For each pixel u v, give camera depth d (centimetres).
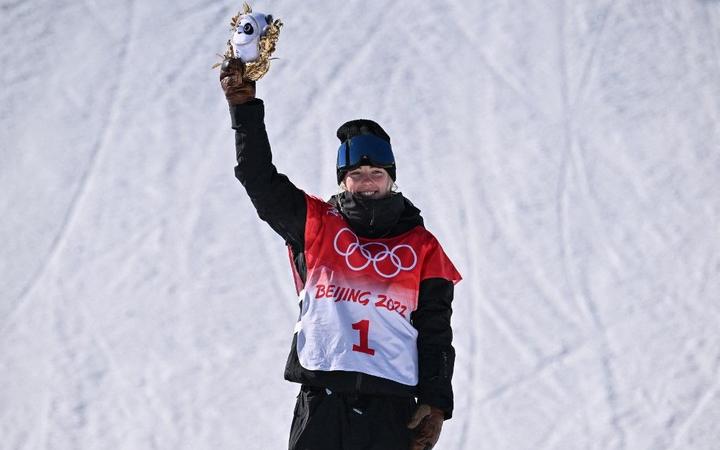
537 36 2584
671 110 2402
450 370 1034
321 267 1039
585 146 2319
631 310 1952
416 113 2406
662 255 2070
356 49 2569
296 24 2634
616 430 1711
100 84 2505
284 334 1917
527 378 1819
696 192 2208
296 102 2439
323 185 2234
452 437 1705
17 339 1914
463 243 2105
